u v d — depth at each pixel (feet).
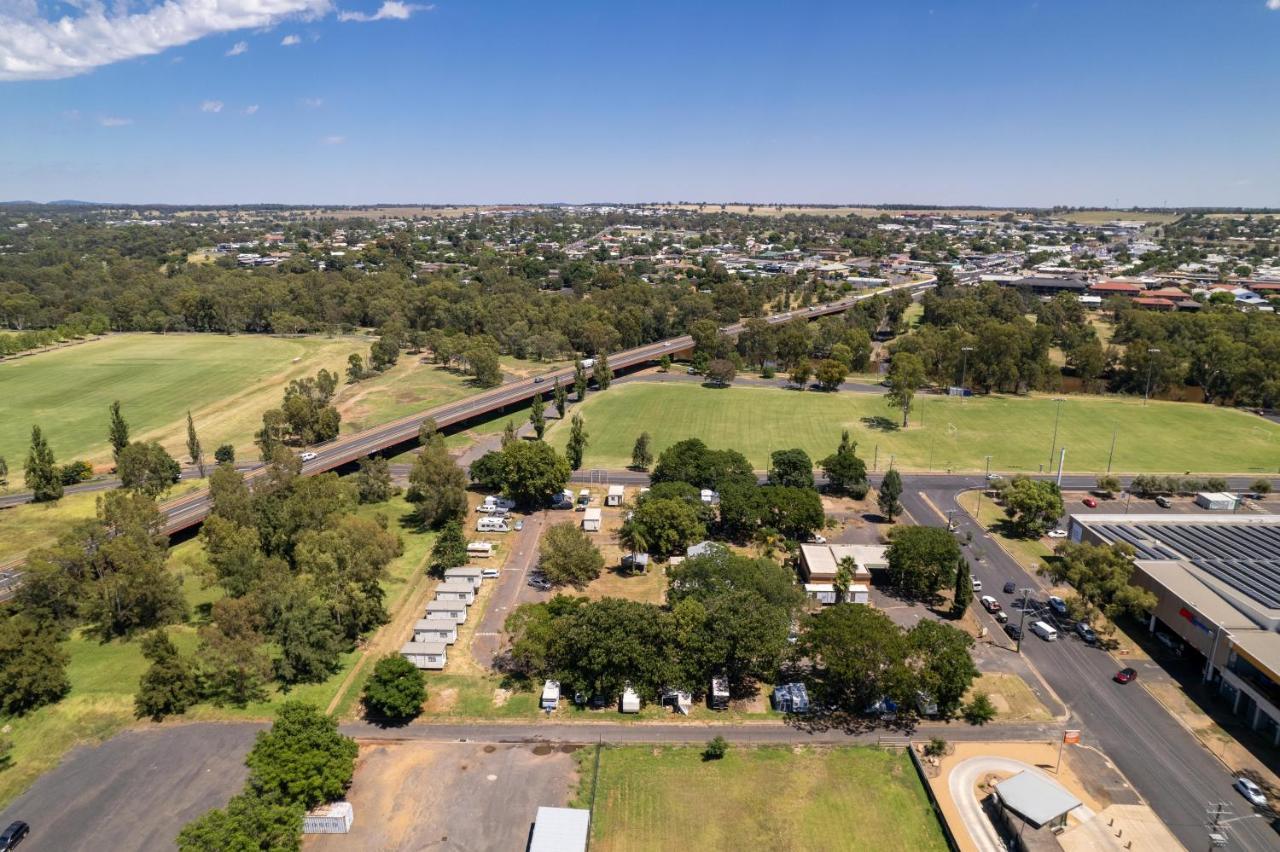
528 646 347.77
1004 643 390.01
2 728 320.91
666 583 451.12
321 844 263.49
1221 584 387.96
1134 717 332.60
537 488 547.08
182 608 413.18
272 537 466.70
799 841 267.39
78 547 403.75
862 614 348.59
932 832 271.90
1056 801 268.00
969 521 547.49
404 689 321.93
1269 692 320.29
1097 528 476.54
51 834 266.98
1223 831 269.23
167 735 318.45
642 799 285.64
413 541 508.12
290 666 351.67
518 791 288.51
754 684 358.43
